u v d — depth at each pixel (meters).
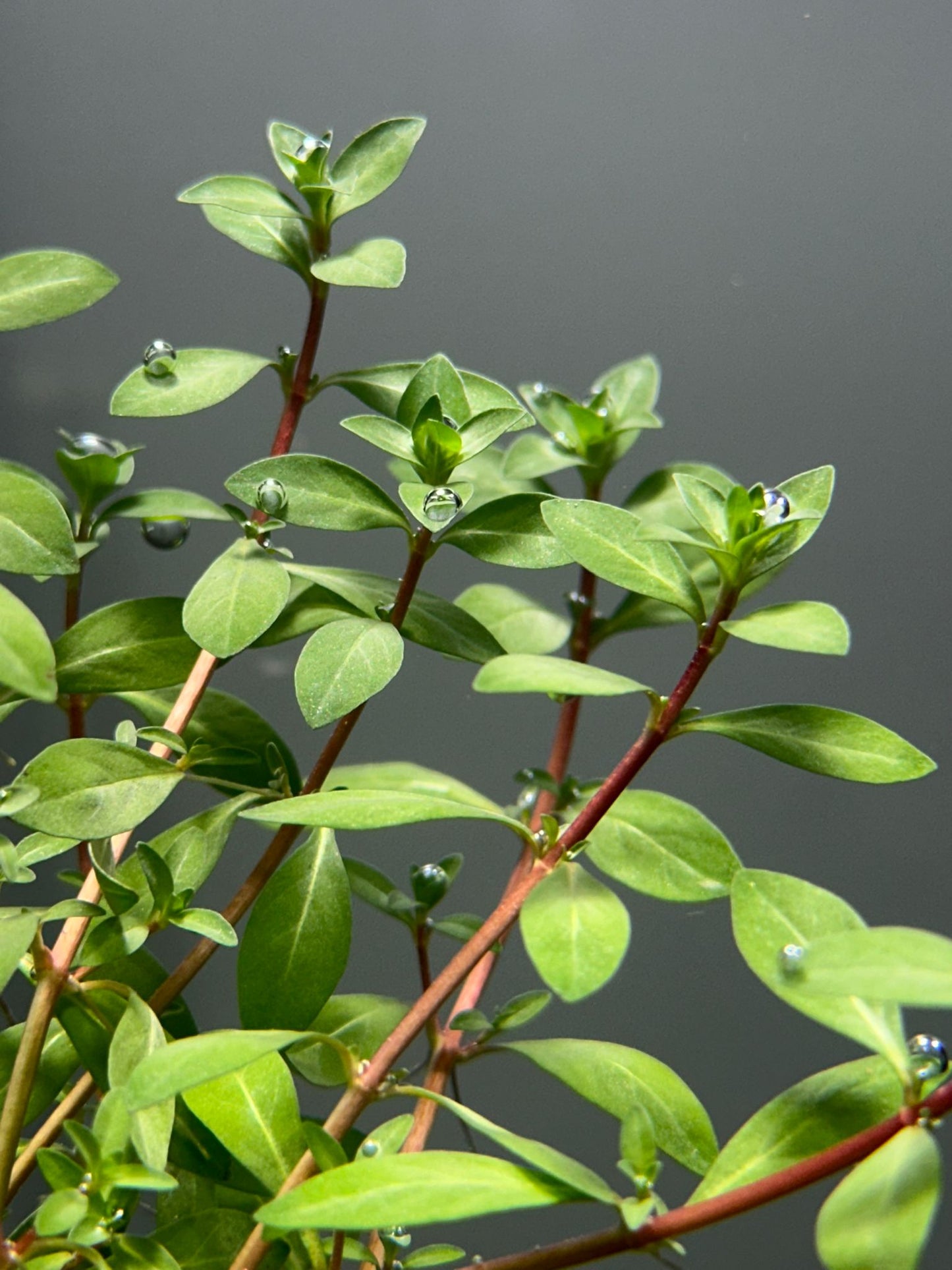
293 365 0.31
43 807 0.28
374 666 0.29
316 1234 0.29
